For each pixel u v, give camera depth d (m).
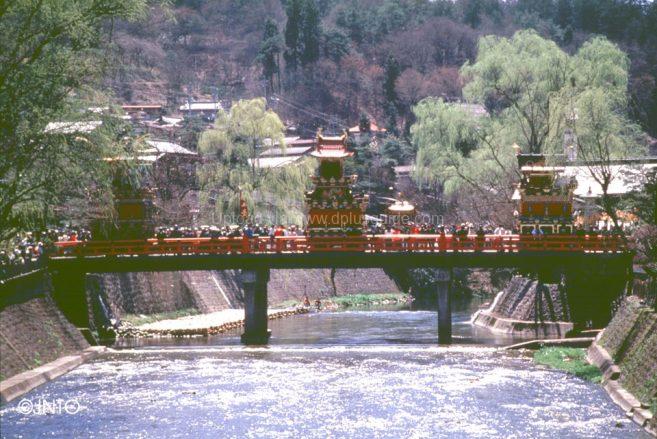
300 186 134.00
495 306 115.62
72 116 72.00
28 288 81.50
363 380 72.19
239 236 102.75
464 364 80.06
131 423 57.16
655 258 89.56
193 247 95.38
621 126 122.25
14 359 71.19
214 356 86.75
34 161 72.31
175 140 188.62
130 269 94.62
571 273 96.00
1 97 68.38
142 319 112.12
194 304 126.88
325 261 94.88
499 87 139.25
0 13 69.69
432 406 61.81
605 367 71.12
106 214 94.62
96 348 89.31
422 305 161.38
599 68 132.75
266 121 134.62
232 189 132.25
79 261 94.12
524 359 82.75
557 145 122.56
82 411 60.47
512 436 53.44
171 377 73.94
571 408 60.53
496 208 140.25
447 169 140.38
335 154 102.19
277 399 64.50
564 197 99.75
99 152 73.12
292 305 147.25
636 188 110.56
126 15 75.25
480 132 145.62
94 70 73.62
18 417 58.78
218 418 58.59
